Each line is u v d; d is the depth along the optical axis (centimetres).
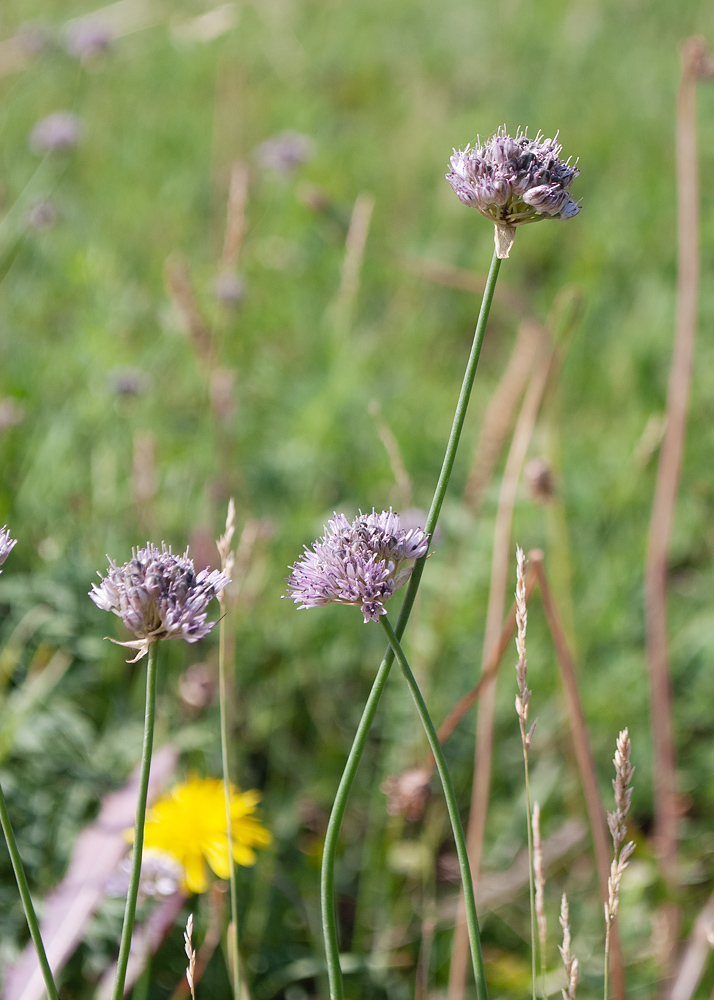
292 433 402
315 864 265
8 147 592
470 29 927
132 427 378
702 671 329
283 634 325
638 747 307
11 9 735
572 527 378
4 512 318
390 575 117
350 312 481
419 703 115
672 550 385
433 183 676
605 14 945
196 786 212
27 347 416
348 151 693
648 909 266
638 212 627
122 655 296
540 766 302
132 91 716
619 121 758
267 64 800
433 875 254
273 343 484
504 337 544
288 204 550
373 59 862
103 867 205
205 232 569
